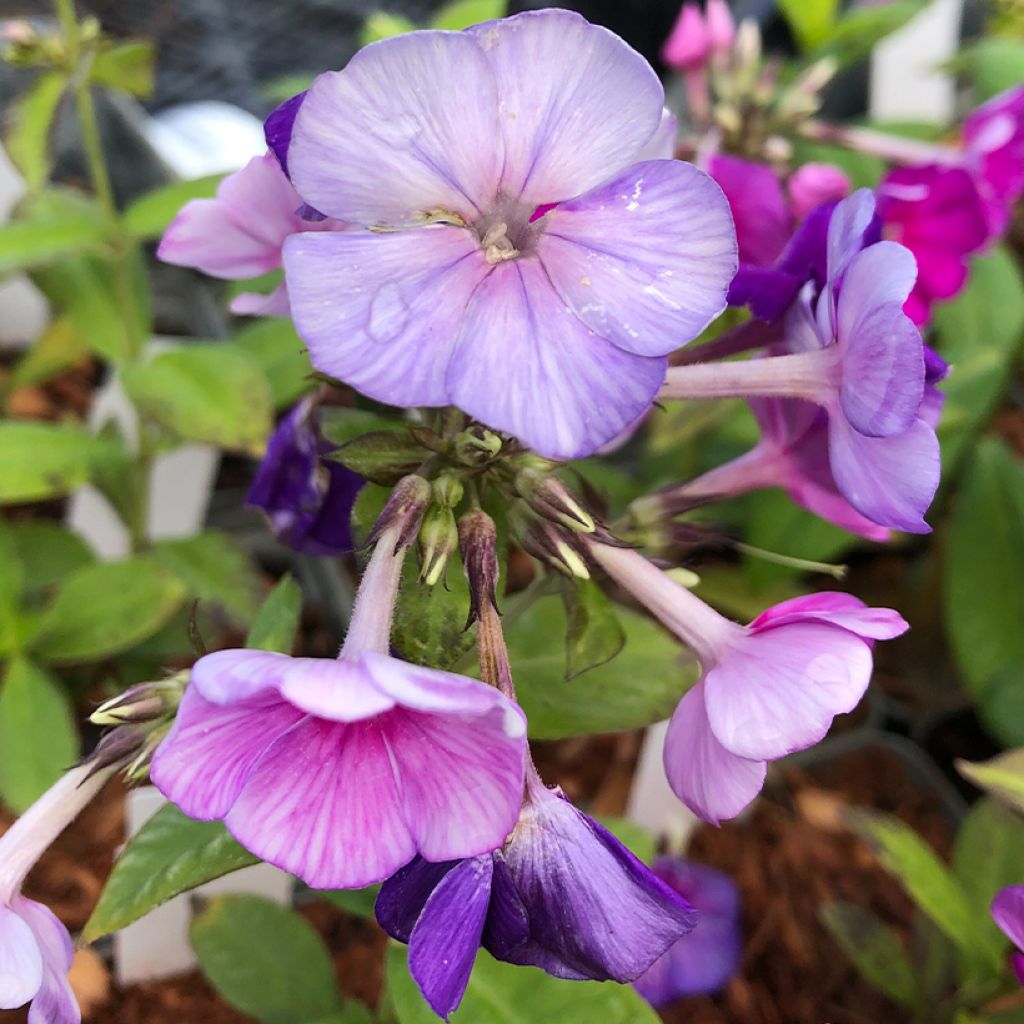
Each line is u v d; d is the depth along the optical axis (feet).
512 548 0.75
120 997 0.51
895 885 0.60
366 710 0.21
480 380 0.24
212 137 0.93
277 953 0.46
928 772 0.66
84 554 0.64
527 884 0.26
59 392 0.85
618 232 0.26
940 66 0.77
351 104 0.25
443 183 0.26
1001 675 0.60
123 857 0.33
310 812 0.23
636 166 0.26
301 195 0.25
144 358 0.64
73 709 0.63
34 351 0.73
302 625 0.72
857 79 1.02
